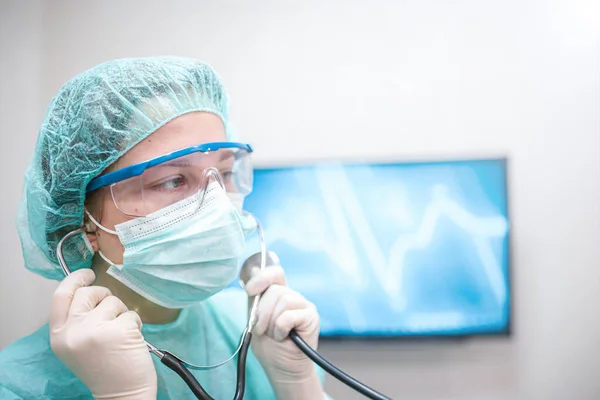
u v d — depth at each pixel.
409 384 1.58
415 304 1.50
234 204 0.77
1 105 1.53
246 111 1.59
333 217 1.52
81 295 0.63
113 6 1.60
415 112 1.55
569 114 1.52
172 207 0.67
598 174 1.51
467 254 1.49
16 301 1.53
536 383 1.54
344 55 1.58
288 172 1.54
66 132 0.70
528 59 1.53
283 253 1.52
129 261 0.67
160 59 0.75
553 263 1.53
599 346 1.52
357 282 1.51
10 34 1.55
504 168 1.48
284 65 1.59
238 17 1.60
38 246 0.76
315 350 0.76
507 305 1.49
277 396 0.78
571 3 1.51
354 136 1.57
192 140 0.69
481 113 1.54
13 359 0.70
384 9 1.57
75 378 0.70
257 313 0.74
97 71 0.73
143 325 0.74
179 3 1.60
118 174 0.65
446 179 1.50
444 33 1.55
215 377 0.78
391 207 1.51
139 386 0.60
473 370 1.57
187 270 0.69
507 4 1.53
